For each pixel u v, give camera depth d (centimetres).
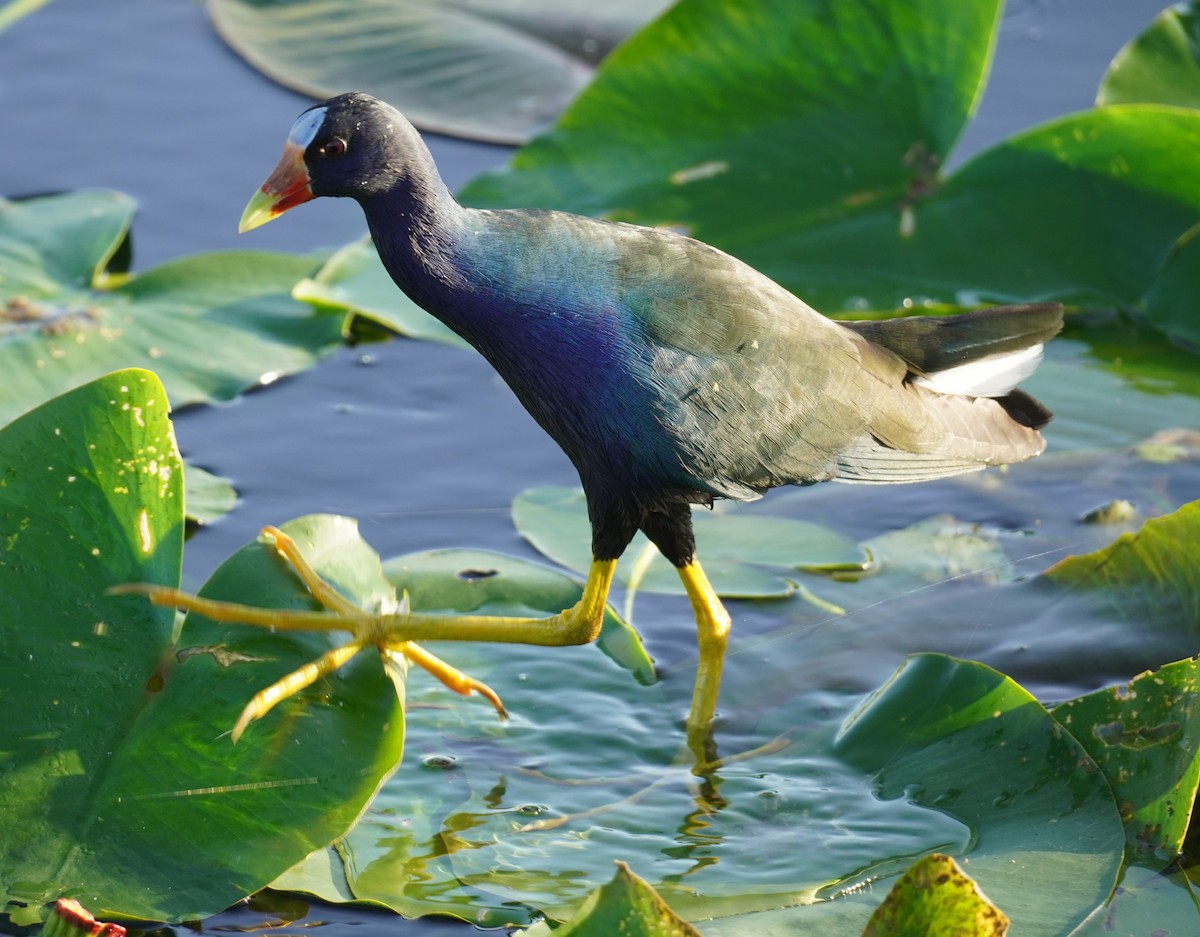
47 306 906
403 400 928
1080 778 615
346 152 648
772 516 853
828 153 1011
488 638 670
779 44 996
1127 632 722
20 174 1068
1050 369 955
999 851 593
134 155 1091
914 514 857
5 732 587
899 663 733
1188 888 583
